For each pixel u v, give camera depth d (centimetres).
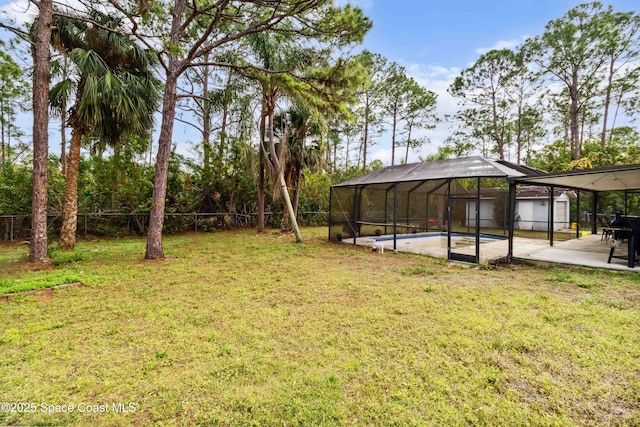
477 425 198
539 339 318
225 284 544
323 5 667
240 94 1228
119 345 306
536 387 239
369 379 249
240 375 255
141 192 1220
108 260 740
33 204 658
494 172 728
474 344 309
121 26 782
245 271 648
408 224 1237
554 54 1753
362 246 1023
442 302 444
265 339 322
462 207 1347
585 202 1605
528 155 2509
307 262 754
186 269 657
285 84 801
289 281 567
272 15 717
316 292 497
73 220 852
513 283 552
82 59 689
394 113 2264
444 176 803
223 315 391
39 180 661
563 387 238
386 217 1173
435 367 267
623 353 290
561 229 1534
